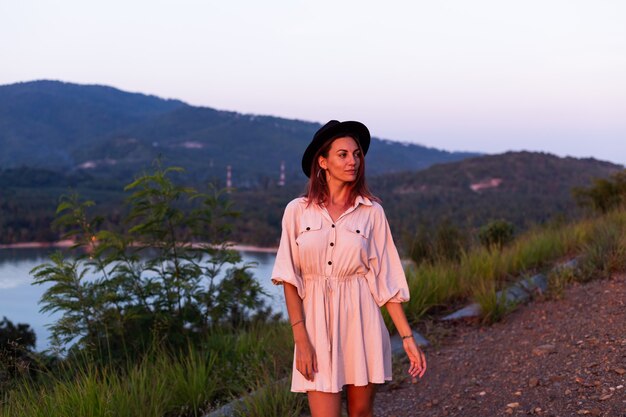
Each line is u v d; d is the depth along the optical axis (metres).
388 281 2.64
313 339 2.54
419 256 9.55
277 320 6.15
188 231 5.75
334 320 2.53
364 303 2.58
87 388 3.93
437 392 4.39
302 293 2.58
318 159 2.62
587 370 4.19
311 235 2.56
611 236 8.24
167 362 4.83
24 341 4.95
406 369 4.93
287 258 2.59
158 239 5.64
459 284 7.30
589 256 7.51
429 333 5.89
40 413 3.72
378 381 2.54
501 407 3.88
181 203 5.89
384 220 2.68
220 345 5.23
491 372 4.59
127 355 4.73
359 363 2.53
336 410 2.54
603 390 3.80
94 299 5.03
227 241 5.93
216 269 5.77
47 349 4.70
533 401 3.88
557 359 4.56
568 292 6.48
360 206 2.64
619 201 13.79
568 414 3.57
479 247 9.91
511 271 8.05
